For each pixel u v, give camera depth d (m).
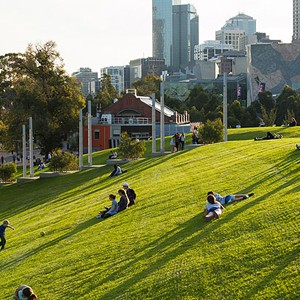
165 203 26.97
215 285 14.92
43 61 85.62
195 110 125.88
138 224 24.05
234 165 34.38
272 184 25.55
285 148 36.81
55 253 22.92
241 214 20.52
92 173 50.16
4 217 39.47
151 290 15.70
